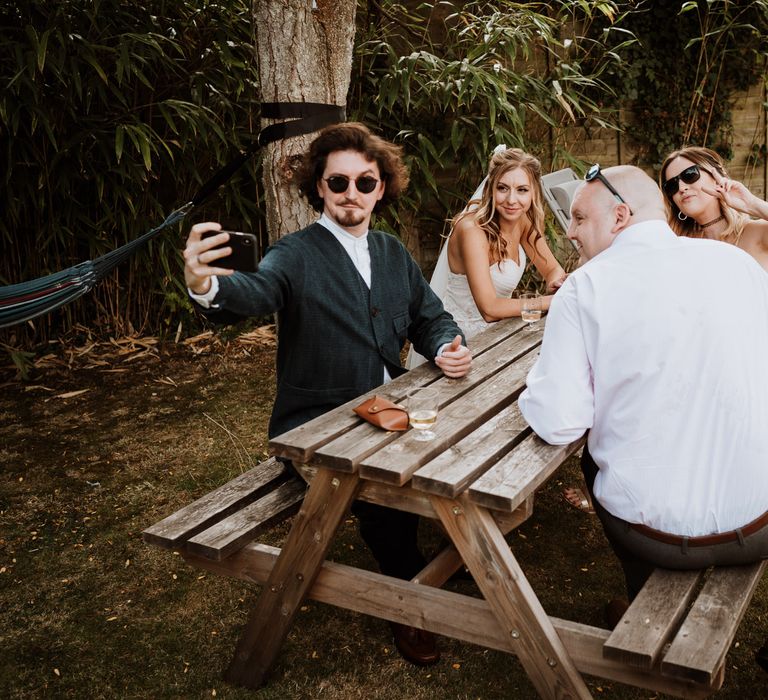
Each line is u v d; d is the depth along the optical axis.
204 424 4.46
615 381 1.85
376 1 6.08
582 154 7.27
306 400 2.48
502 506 1.75
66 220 5.47
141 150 4.79
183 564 3.08
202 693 2.36
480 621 1.99
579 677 1.88
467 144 6.27
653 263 1.85
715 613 1.72
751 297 1.84
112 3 5.02
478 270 3.33
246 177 6.07
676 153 3.22
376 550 2.56
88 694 2.37
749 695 2.28
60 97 5.03
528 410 2.00
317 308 2.40
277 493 2.43
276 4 3.20
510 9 6.34
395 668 2.45
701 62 7.09
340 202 2.41
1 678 2.45
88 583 2.96
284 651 2.54
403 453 1.96
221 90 5.73
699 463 1.80
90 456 4.08
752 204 3.11
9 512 3.52
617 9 6.65
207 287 2.02
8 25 5.00
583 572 2.95
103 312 5.92
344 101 3.44
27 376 5.24
